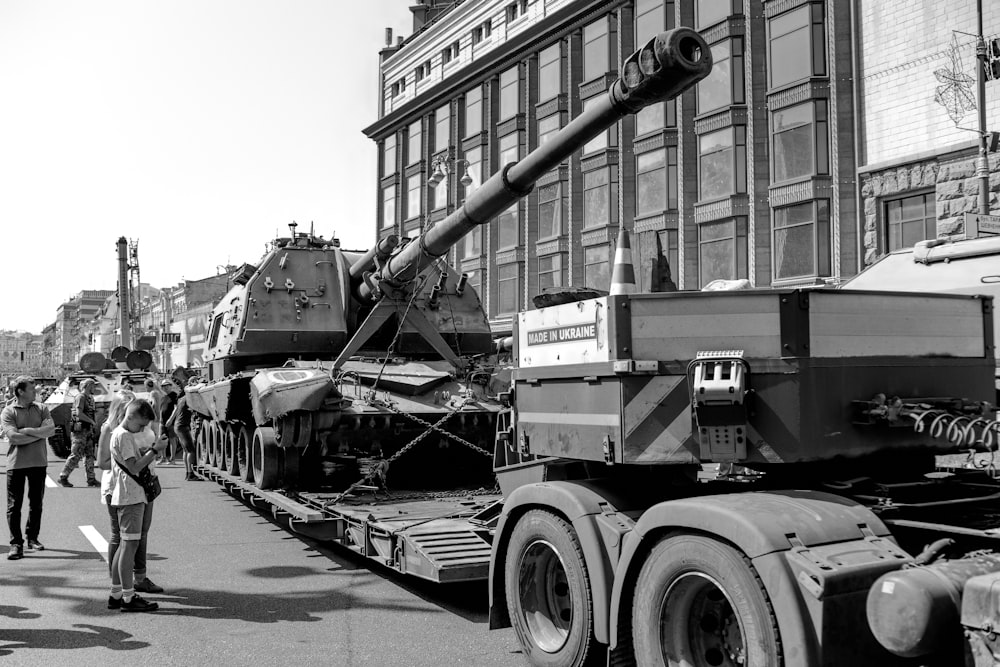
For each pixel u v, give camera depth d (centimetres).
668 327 425
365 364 1049
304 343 1113
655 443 423
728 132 2280
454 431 962
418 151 3650
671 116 2458
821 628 321
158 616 626
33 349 15712
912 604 301
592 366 448
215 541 912
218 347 1223
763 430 404
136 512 645
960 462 573
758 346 412
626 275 457
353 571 768
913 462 481
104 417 1864
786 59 2142
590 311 454
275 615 626
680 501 386
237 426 1143
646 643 399
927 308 445
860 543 349
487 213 772
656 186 2494
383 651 542
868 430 418
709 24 2333
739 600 354
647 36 2530
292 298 1127
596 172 2708
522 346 530
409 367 1052
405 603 658
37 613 639
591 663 444
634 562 416
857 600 328
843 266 2017
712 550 368
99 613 636
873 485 429
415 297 1032
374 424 927
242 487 1045
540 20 2898
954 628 301
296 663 520
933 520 393
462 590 700
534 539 487
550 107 2897
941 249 834
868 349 425
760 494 391
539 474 542
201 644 559
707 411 405
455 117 3412
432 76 3575
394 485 998
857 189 1972
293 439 891
